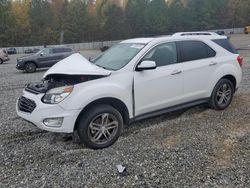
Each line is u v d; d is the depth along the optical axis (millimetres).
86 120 4293
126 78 4625
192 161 3971
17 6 73938
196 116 5758
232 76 6082
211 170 3736
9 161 4129
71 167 3914
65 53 18516
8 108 7184
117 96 4504
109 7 82938
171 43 5250
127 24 82812
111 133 4570
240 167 3789
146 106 4887
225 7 92688
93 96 4285
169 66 5117
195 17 91375
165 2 92125
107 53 5527
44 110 4207
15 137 4996
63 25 75938
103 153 4297
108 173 3729
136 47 5059
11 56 40188
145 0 87250
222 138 4672
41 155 4285
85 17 78312
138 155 4180
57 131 4215
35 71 17594
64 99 4168
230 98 6176
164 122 5484
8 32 69875
